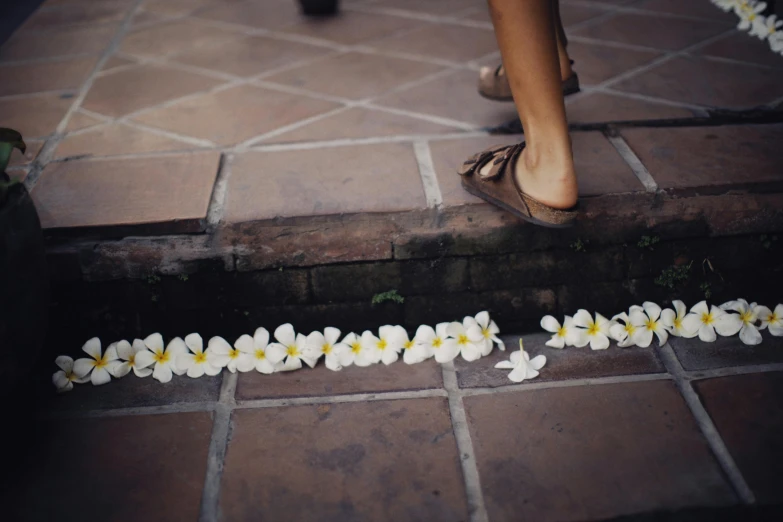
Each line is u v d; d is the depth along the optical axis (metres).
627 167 1.54
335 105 1.91
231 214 1.43
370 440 1.24
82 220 1.42
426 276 1.46
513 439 1.23
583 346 1.43
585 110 1.81
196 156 1.66
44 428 1.28
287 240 1.41
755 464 1.15
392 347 1.41
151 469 1.20
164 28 2.56
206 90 2.04
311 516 1.11
